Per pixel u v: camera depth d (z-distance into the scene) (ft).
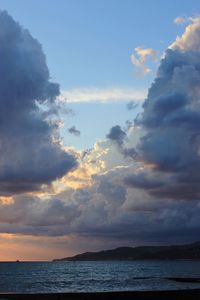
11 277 551.18
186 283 395.14
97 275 617.21
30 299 217.97
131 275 591.37
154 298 226.17
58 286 381.81
